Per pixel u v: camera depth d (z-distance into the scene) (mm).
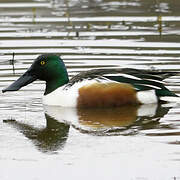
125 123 13367
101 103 14781
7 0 26359
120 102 14828
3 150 11852
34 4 25609
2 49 19250
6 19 23031
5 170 10930
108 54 18469
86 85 14797
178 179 10367
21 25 22141
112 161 11172
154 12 23578
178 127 12992
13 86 15242
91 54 18531
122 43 19609
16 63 17922
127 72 15039
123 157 11336
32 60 18188
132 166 10938
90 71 15227
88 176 10586
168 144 11906
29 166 11070
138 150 11648
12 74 17031
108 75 14922
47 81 15180
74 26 21844
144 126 13125
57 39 20266
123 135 12539
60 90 15008
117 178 10484
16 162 11250
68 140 12320
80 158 11352
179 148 11672
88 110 14594
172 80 16609
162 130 12797
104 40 20000
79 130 12945
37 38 20422
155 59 17828
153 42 19562
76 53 18672
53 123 13477
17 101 15312
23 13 24000
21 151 11773
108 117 13891
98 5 25172
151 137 12344
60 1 26156
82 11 24109
